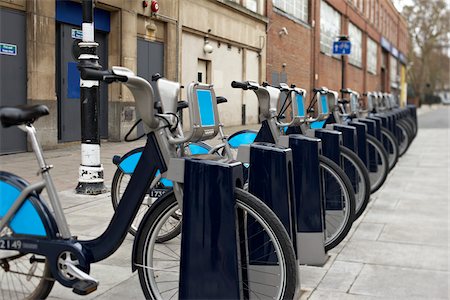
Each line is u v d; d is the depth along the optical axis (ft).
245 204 9.23
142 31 45.91
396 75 200.54
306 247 13.92
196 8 53.21
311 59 89.04
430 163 36.32
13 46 33.12
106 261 13.71
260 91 13.46
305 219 13.89
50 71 35.35
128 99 43.09
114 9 41.86
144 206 16.71
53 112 35.68
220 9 57.98
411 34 255.29
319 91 18.44
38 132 34.40
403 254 15.25
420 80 256.93
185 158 9.52
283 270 9.15
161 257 13.51
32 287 10.41
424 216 20.17
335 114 20.95
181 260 9.45
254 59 68.28
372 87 157.38
